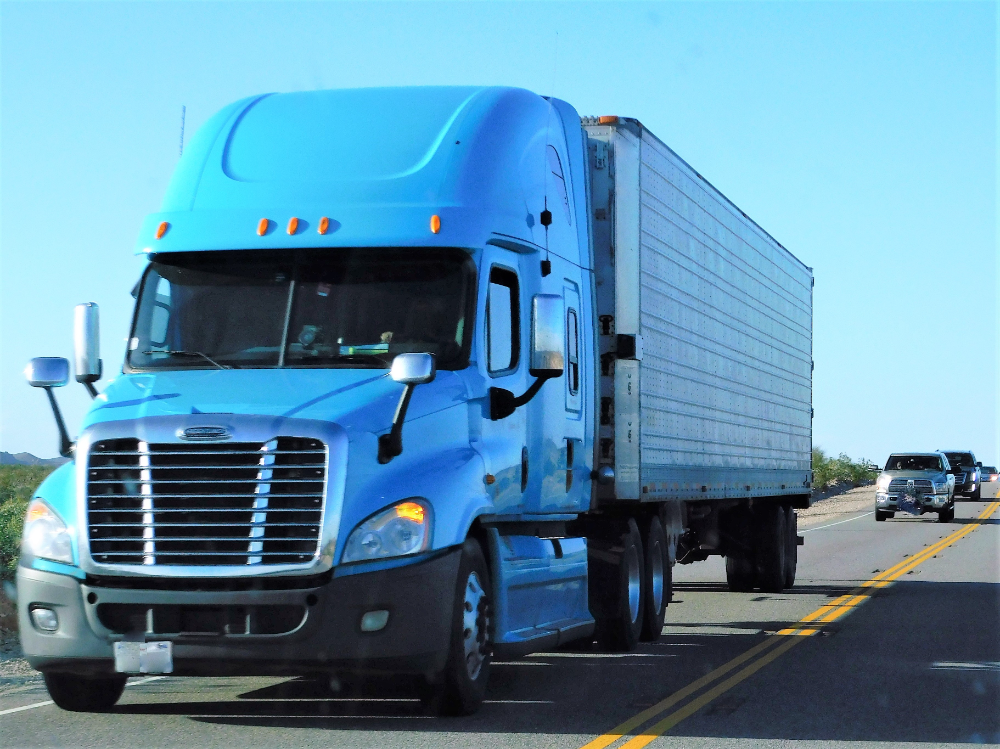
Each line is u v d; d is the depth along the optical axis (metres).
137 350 9.11
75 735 8.12
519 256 10.04
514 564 9.47
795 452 21.91
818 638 13.91
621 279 12.71
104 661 7.99
